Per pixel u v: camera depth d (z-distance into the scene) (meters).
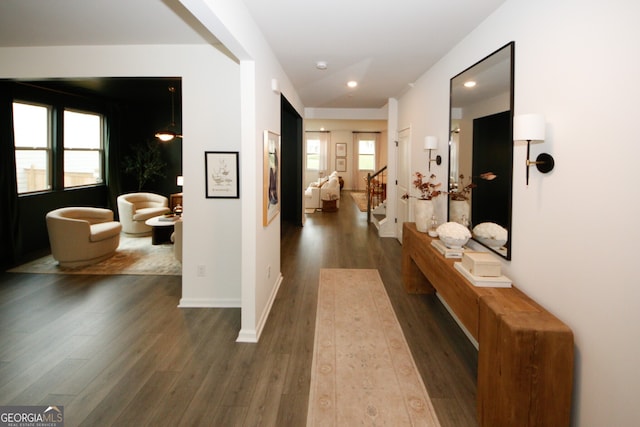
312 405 2.12
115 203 7.29
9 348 2.77
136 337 2.96
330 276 4.55
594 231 1.53
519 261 2.14
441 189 3.73
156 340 2.91
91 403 2.13
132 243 6.24
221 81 3.45
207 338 2.95
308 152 14.48
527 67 2.05
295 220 8.25
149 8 2.56
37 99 5.68
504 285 2.12
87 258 4.91
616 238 1.42
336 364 2.56
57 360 2.60
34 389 2.26
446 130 3.55
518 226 2.15
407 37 3.05
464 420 2.01
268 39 3.13
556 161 1.79
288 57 3.68
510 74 2.22
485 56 2.63
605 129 1.47
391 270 4.82
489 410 1.84
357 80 4.80
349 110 7.70
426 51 3.45
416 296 3.89
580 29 1.61
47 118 5.98
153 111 7.69
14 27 2.93
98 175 7.18
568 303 1.70
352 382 2.35
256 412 2.06
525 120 1.79
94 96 6.69
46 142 5.98
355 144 14.41
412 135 5.11
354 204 11.48
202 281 3.61
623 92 1.38
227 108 3.46
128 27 2.94
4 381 2.35
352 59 3.74
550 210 1.84
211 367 2.52
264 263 3.30
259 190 3.05
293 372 2.46
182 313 3.45
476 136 2.78
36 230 5.71
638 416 1.33
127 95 6.70
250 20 2.58
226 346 2.81
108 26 2.92
